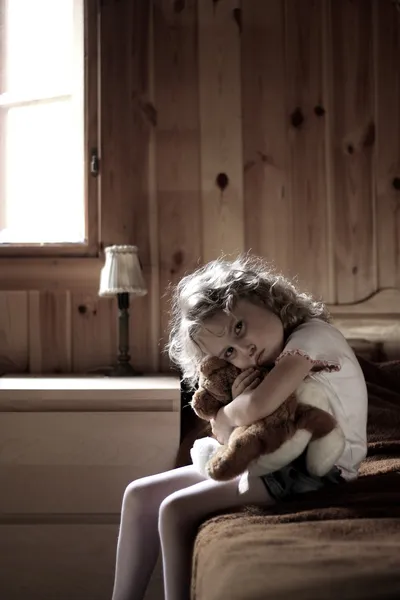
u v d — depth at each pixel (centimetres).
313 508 128
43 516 191
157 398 191
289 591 93
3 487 191
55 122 260
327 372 141
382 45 249
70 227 259
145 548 154
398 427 178
